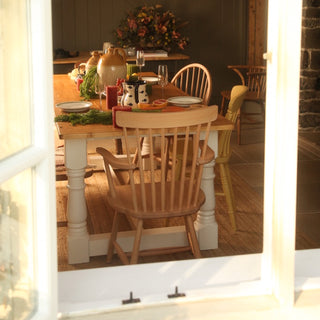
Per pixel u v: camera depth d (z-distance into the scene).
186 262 2.21
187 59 7.15
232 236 3.72
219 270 2.15
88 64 4.59
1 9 1.29
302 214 4.11
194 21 7.59
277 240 1.84
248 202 4.34
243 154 5.73
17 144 1.37
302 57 6.29
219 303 1.86
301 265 2.18
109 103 3.69
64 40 7.34
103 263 3.35
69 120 3.33
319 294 1.92
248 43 7.69
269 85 1.80
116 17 7.37
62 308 1.80
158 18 6.95
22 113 1.39
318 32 6.25
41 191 1.47
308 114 6.42
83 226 3.34
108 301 1.86
